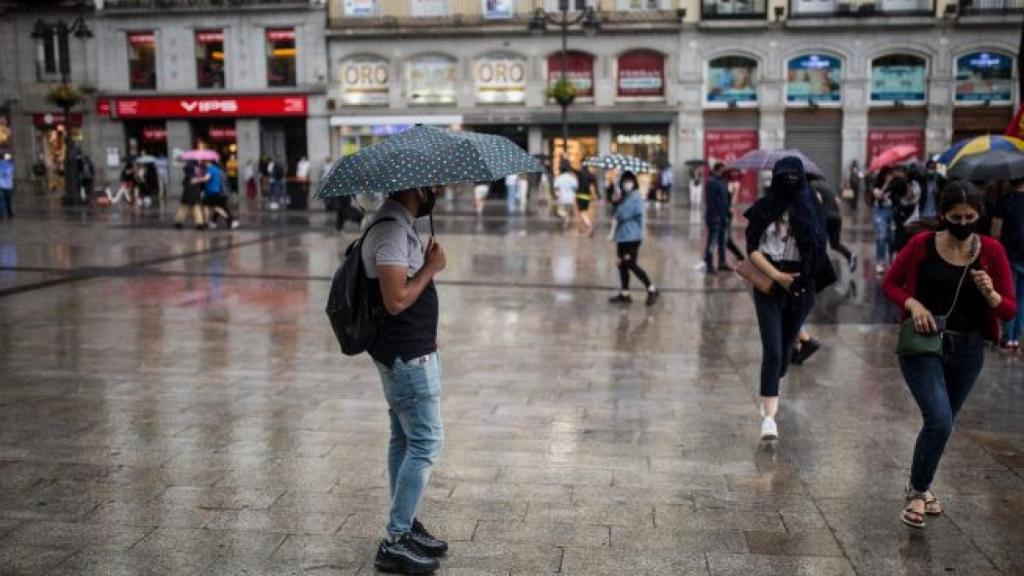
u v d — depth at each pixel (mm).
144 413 6781
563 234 22453
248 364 8469
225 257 17172
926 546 4480
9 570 4180
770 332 6156
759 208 6238
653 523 4762
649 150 38688
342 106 40062
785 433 6344
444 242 20312
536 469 5586
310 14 39531
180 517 4809
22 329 10133
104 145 41406
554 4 38312
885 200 14539
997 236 8789
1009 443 6105
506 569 4230
